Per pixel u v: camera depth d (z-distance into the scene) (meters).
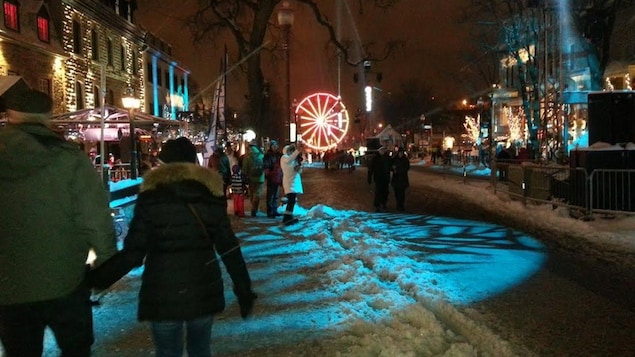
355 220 13.91
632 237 10.94
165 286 3.39
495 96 47.47
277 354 5.10
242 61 25.00
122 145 24.66
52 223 3.30
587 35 24.92
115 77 38.25
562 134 28.64
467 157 58.91
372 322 5.87
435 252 9.92
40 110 3.41
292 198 13.31
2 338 3.34
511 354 5.12
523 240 11.21
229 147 19.06
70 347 3.47
